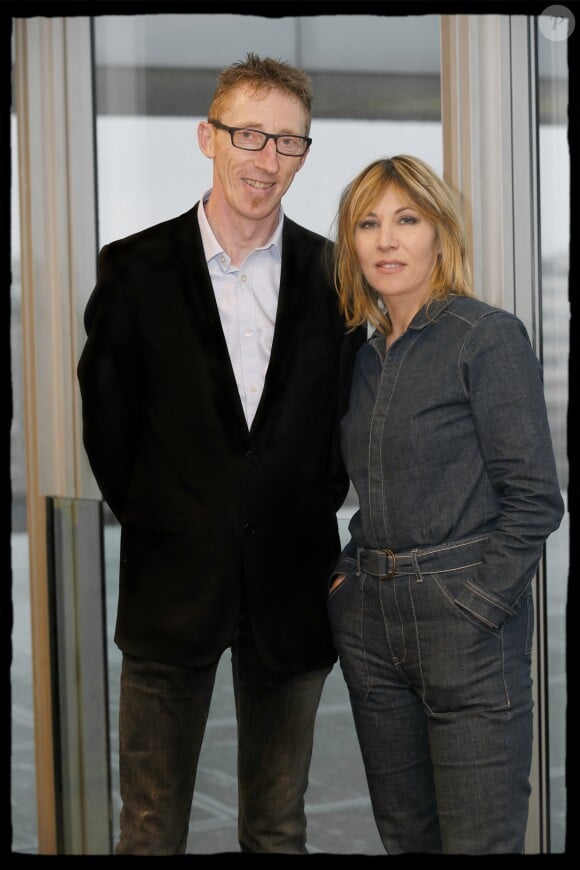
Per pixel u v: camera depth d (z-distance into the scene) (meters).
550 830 2.35
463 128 2.31
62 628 2.48
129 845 1.99
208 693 2.02
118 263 1.97
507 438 1.73
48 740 2.49
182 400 1.92
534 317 2.32
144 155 2.41
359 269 1.93
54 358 2.44
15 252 2.44
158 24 2.39
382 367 1.87
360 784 2.45
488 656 1.76
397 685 1.88
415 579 1.79
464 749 1.77
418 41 2.35
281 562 1.97
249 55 1.92
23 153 2.41
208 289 1.94
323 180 2.37
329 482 2.04
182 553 1.94
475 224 2.31
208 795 2.44
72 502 2.45
